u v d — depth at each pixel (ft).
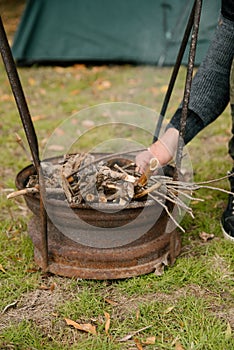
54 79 14.21
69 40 15.29
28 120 5.19
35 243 5.99
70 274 5.74
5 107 12.01
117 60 15.31
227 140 9.93
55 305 5.55
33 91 13.20
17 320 5.36
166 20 14.66
